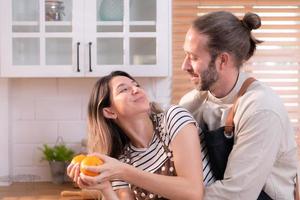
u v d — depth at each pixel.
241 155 1.46
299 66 2.89
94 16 2.60
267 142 1.44
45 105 2.89
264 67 2.88
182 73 2.87
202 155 1.61
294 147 1.54
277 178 1.55
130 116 1.55
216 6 2.87
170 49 2.63
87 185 1.42
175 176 1.52
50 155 2.79
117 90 1.56
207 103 1.68
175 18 2.85
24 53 2.61
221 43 1.50
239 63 1.56
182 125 1.51
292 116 2.90
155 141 1.59
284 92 2.89
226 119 1.57
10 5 2.58
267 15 2.88
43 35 2.60
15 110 2.88
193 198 1.44
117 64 2.62
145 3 2.62
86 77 2.77
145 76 2.64
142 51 2.63
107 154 1.64
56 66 2.61
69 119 2.90
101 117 1.61
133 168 1.44
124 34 2.62
